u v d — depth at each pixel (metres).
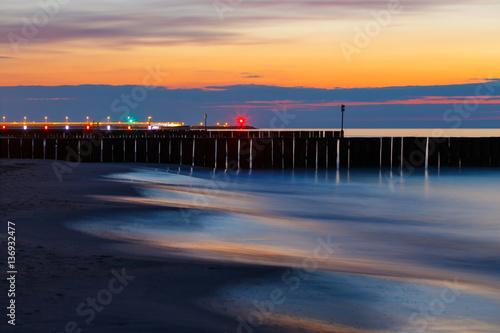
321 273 9.77
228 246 12.91
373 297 8.52
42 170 28.44
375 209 24.11
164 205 18.61
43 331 6.17
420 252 14.49
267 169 46.34
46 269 8.74
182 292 7.96
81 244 11.09
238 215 18.42
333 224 18.77
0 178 23.58
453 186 35.78
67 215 14.72
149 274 8.83
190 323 6.66
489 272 12.14
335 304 7.96
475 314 8.10
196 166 45.50
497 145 49.12
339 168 47.81
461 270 12.23
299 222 18.47
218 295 7.94
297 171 45.09
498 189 34.03
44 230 12.44
